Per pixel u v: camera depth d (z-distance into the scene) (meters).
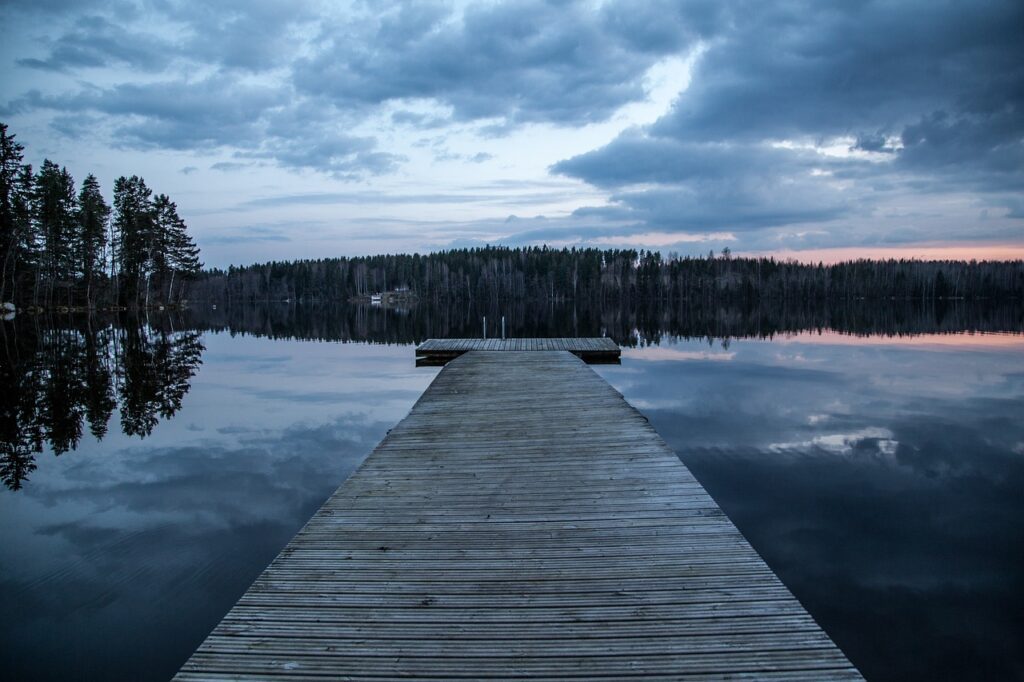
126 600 3.88
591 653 2.37
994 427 8.71
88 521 5.20
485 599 2.79
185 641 3.44
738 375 13.73
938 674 3.31
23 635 3.49
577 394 8.14
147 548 4.64
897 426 8.83
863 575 4.34
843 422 9.09
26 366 15.22
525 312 55.47
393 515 3.84
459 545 3.39
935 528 5.16
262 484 6.21
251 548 4.64
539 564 3.15
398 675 2.25
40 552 4.57
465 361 12.20
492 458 5.11
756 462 7.02
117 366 15.47
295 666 2.31
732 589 2.88
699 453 7.40
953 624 3.74
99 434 8.41
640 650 2.39
